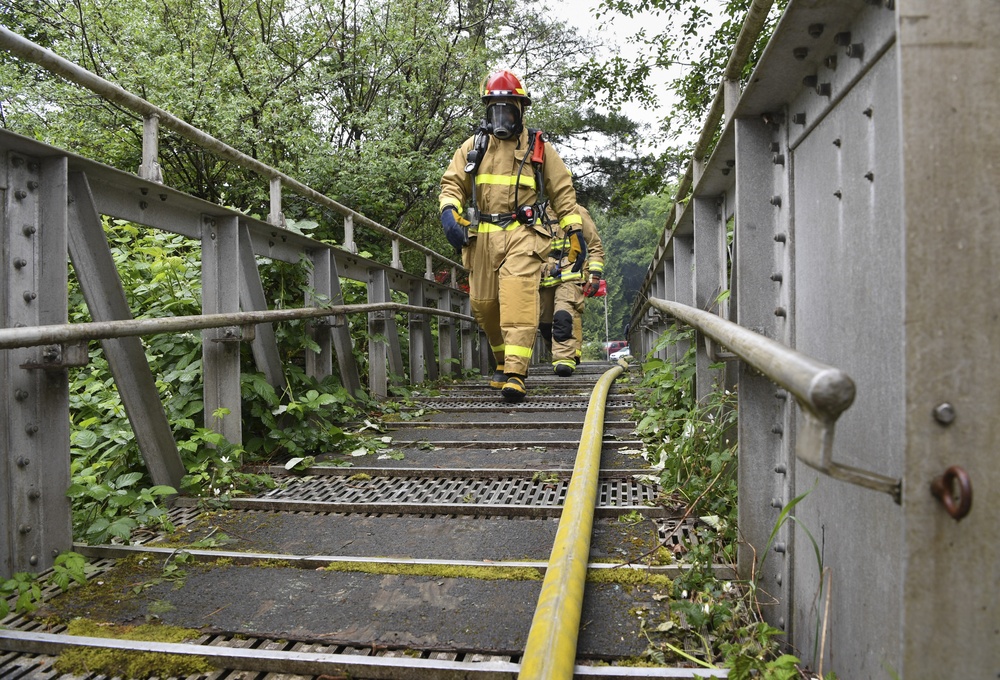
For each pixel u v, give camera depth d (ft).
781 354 4.12
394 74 43.98
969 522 3.42
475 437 15.92
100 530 8.96
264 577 8.20
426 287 29.50
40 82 30.76
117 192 10.83
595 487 9.98
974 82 3.41
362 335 23.86
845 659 5.36
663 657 6.20
